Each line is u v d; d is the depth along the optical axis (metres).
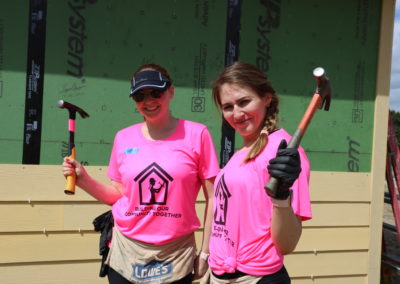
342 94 3.46
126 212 1.85
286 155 1.15
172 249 1.84
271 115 1.54
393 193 3.70
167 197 1.80
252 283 1.41
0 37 2.90
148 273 1.83
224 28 3.26
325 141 3.44
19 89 2.94
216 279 1.53
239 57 3.29
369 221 3.43
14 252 2.86
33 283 2.90
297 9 3.38
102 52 3.08
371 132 3.52
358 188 3.42
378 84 3.47
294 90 3.39
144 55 3.15
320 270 3.34
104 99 3.09
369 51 3.50
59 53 3.00
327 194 3.35
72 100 3.04
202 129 1.91
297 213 1.31
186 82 3.21
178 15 3.20
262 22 3.33
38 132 2.97
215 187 1.61
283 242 1.32
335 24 3.45
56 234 2.93
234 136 3.29
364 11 3.48
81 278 2.98
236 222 1.45
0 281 2.85
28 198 2.87
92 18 3.06
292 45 3.38
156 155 1.83
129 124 3.14
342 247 3.37
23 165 2.87
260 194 1.40
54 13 2.99
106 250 2.00
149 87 1.78
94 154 3.08
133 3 3.13
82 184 1.96
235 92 1.48
